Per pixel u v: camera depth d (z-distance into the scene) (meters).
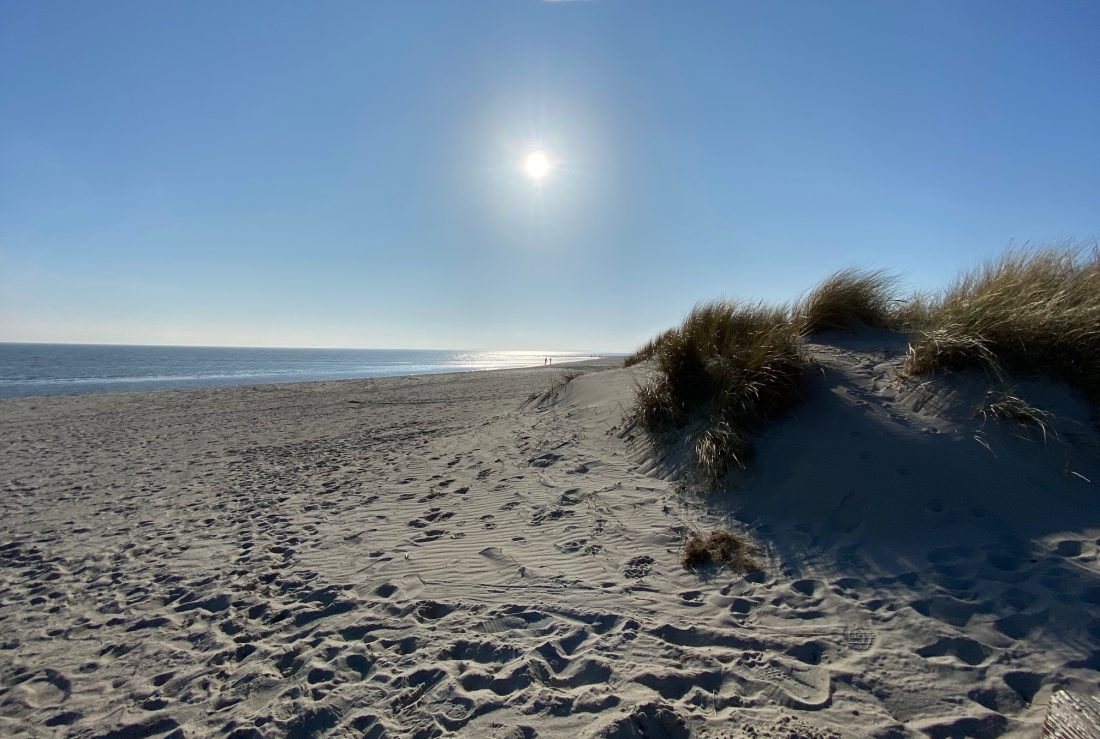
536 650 3.04
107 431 13.57
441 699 2.70
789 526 4.26
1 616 4.03
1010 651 2.69
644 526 4.66
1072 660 2.58
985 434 4.41
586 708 2.54
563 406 9.78
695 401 6.44
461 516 5.53
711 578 3.72
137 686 3.09
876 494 4.23
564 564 4.15
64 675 3.23
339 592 4.04
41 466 9.65
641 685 2.68
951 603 3.09
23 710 2.92
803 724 2.36
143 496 7.39
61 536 5.82
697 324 7.25
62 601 4.25
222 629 3.68
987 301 5.23
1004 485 3.96
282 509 6.39
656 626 3.19
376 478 7.58
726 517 4.61
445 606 3.67
